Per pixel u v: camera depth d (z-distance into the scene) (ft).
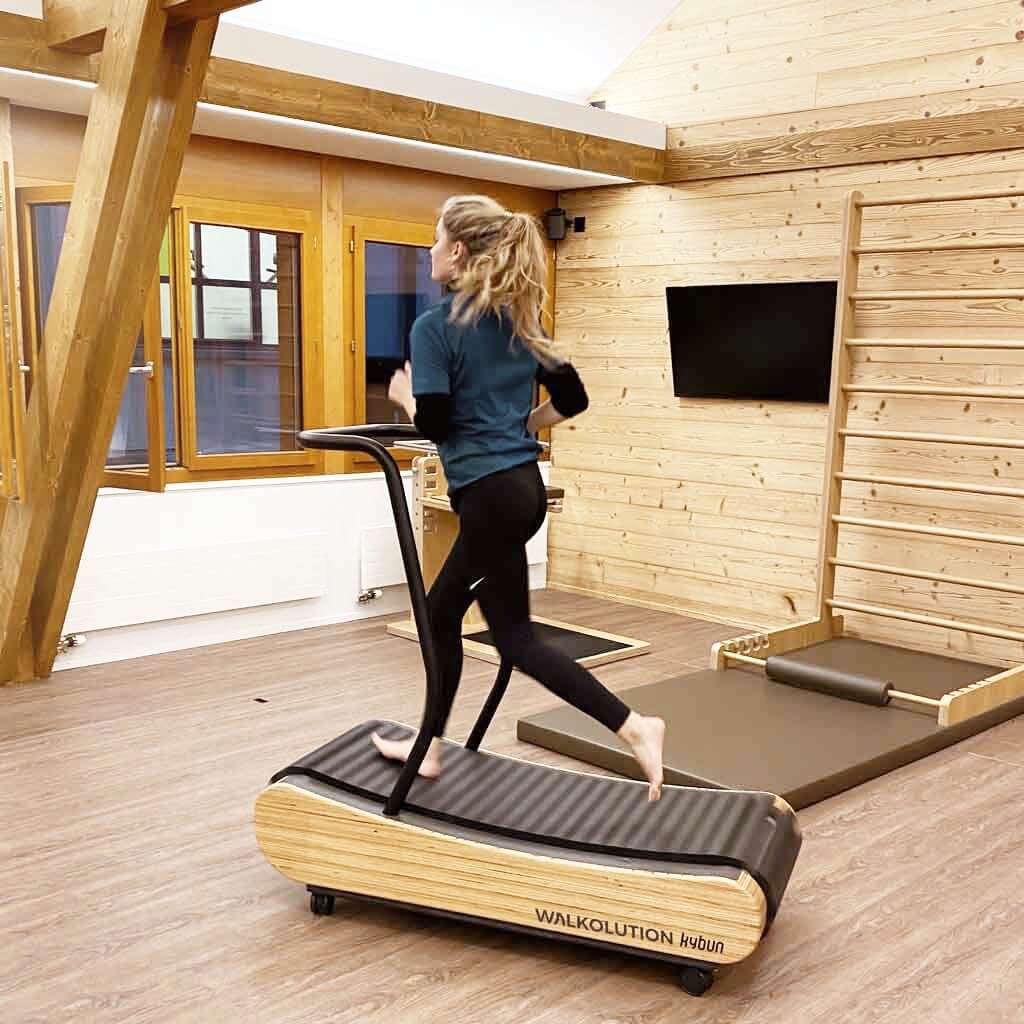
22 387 13.79
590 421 22.16
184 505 17.16
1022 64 16.02
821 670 15.24
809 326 18.16
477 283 8.66
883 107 17.49
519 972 8.66
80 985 8.27
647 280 20.93
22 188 15.02
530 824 9.14
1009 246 15.61
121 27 11.97
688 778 12.09
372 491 19.61
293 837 9.41
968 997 8.32
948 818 11.65
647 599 21.47
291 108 15.35
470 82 17.46
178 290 16.84
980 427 16.78
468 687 15.87
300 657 17.12
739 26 19.13
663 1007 8.20
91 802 11.57
